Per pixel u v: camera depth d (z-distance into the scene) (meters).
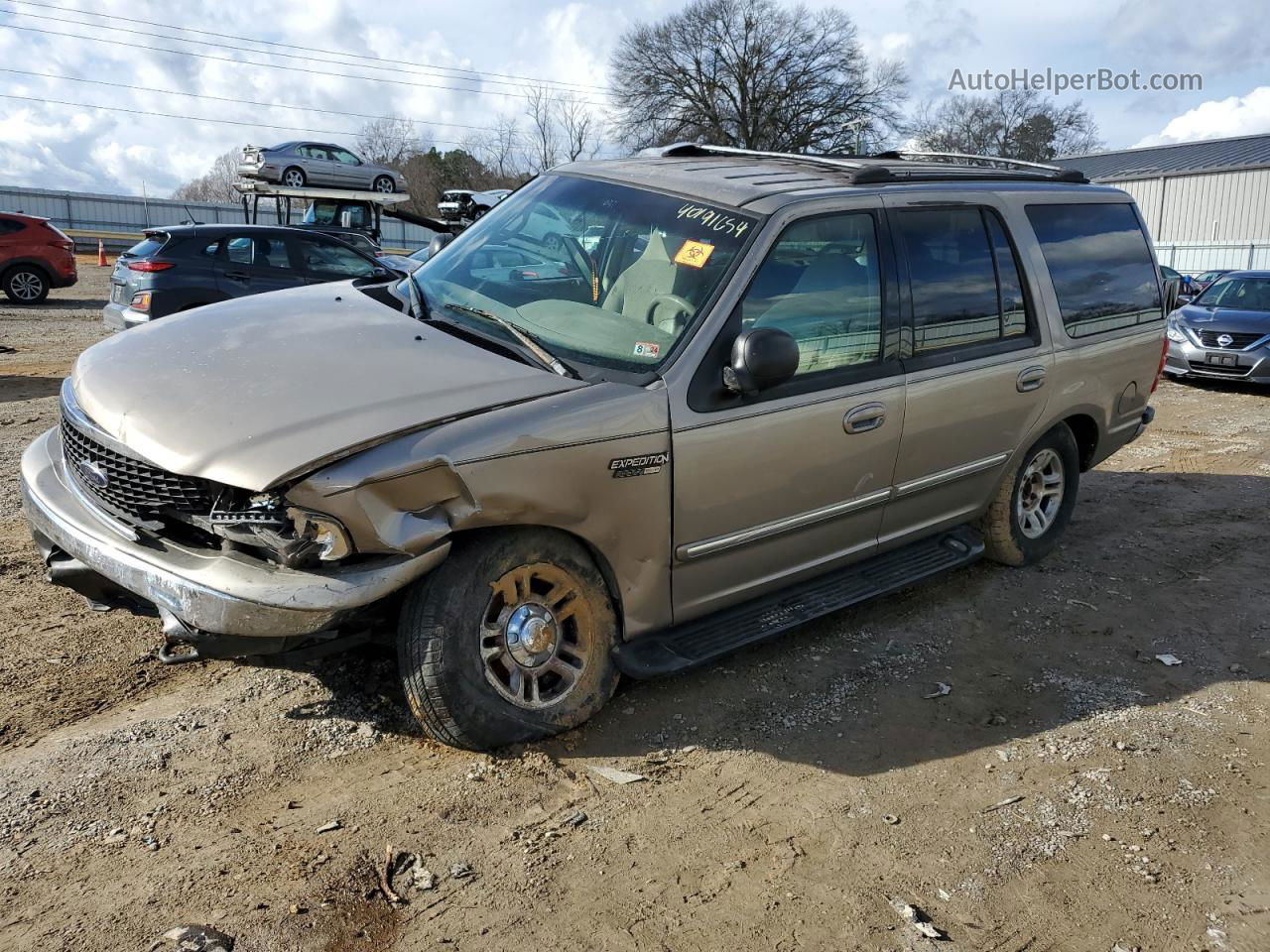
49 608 4.30
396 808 3.09
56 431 3.98
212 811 3.02
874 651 4.49
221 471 2.88
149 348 3.61
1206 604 5.29
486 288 4.07
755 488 3.81
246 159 27.42
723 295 3.69
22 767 3.15
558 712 3.48
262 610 2.85
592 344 3.65
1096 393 5.54
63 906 2.58
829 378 4.02
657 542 3.58
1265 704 4.22
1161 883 3.02
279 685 3.77
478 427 3.10
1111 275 5.67
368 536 2.91
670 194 4.13
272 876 2.75
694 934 2.66
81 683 3.70
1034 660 4.51
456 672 3.18
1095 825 3.29
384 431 2.98
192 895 2.65
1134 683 4.34
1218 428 10.04
